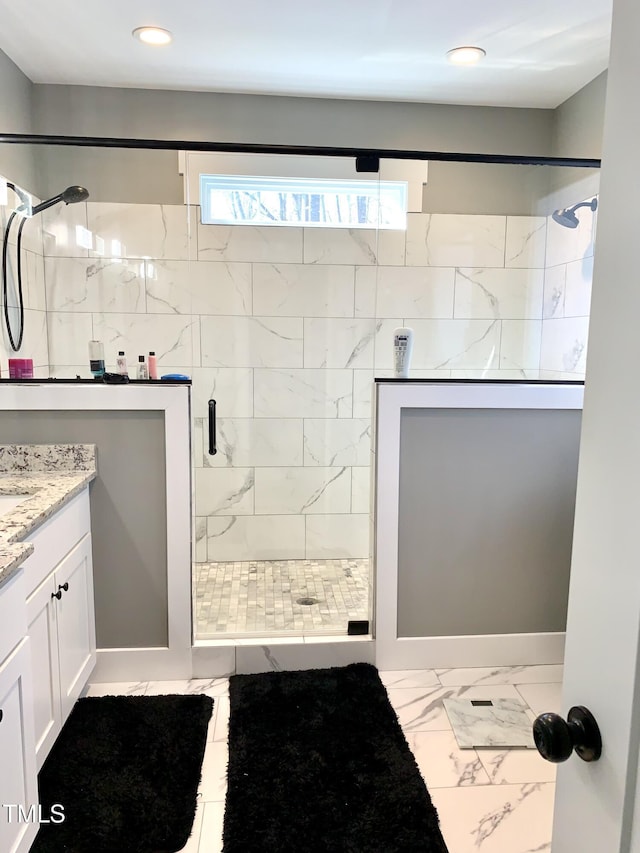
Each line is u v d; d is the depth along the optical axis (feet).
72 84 9.82
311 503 11.19
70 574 6.19
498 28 7.98
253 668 7.57
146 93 10.00
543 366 10.55
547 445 7.64
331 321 10.89
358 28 8.00
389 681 7.54
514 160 8.27
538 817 5.37
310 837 5.04
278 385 10.93
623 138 1.70
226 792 5.55
